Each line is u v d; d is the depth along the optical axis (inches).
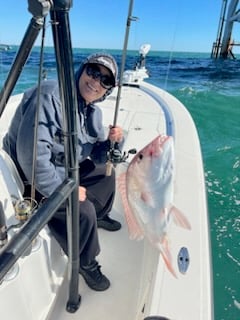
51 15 27.1
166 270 43.5
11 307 37.9
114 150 62.7
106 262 61.5
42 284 46.1
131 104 135.0
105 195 65.3
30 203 41.9
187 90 377.1
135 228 38.8
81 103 55.7
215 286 79.5
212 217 109.3
